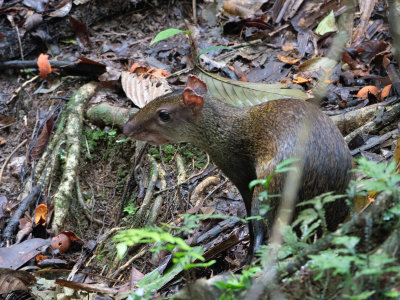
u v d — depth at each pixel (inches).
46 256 388.8
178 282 308.0
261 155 295.1
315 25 529.7
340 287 191.8
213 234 362.3
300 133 262.8
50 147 458.9
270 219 269.1
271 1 560.4
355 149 388.8
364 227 200.8
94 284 341.7
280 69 492.1
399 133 387.2
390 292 175.0
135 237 188.1
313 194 264.5
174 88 469.4
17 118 488.7
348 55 478.6
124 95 491.2
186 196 414.0
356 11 527.8
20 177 451.5
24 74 515.8
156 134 342.0
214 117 320.8
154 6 568.7
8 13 538.9
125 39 545.3
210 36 542.3
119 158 462.0
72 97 483.5
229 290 201.5
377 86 455.2
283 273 201.6
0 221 420.5
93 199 446.0
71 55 527.8
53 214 423.5
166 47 527.2
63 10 542.3
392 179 188.2
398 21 235.3
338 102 446.0
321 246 196.4
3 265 367.2
